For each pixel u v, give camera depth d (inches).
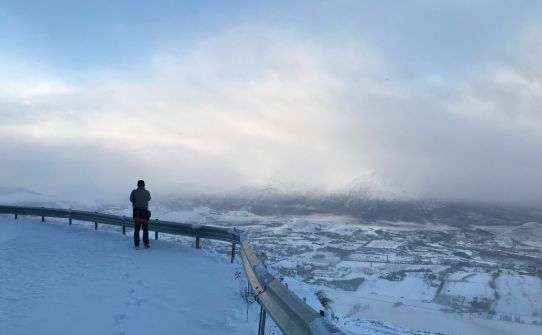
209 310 323.0
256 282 280.2
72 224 964.0
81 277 419.8
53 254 558.6
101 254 561.9
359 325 588.7
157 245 648.4
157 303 334.0
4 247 617.9
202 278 433.1
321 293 554.3
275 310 207.9
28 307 315.0
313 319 151.0
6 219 1069.1
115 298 343.3
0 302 327.3
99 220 855.1
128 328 272.1
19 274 432.1
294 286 526.3
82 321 284.0
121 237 741.3
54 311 305.6
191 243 709.3
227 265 515.5
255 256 313.7
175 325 283.1
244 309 331.3
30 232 803.4
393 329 687.7
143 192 615.8
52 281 401.4
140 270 458.9
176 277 430.9
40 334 259.1
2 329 266.8
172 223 669.9
